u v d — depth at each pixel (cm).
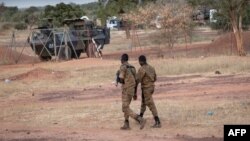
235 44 7475
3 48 8356
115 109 3112
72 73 5559
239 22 6750
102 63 6694
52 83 4894
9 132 2558
